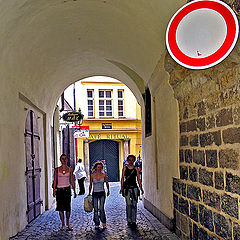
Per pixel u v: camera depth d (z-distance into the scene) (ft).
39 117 30.68
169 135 21.43
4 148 18.75
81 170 47.96
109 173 75.15
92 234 22.07
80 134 61.67
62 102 53.72
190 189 17.10
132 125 75.46
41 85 29.73
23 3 17.52
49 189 34.22
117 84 75.66
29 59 23.72
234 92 11.73
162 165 23.76
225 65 11.94
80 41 28.43
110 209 32.91
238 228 11.55
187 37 11.73
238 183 11.54
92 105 74.79
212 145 13.99
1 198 17.71
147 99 31.14
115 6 21.01
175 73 17.42
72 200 41.37
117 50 28.76
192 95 16.60
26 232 21.86
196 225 16.16
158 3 17.25
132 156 24.86
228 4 11.16
